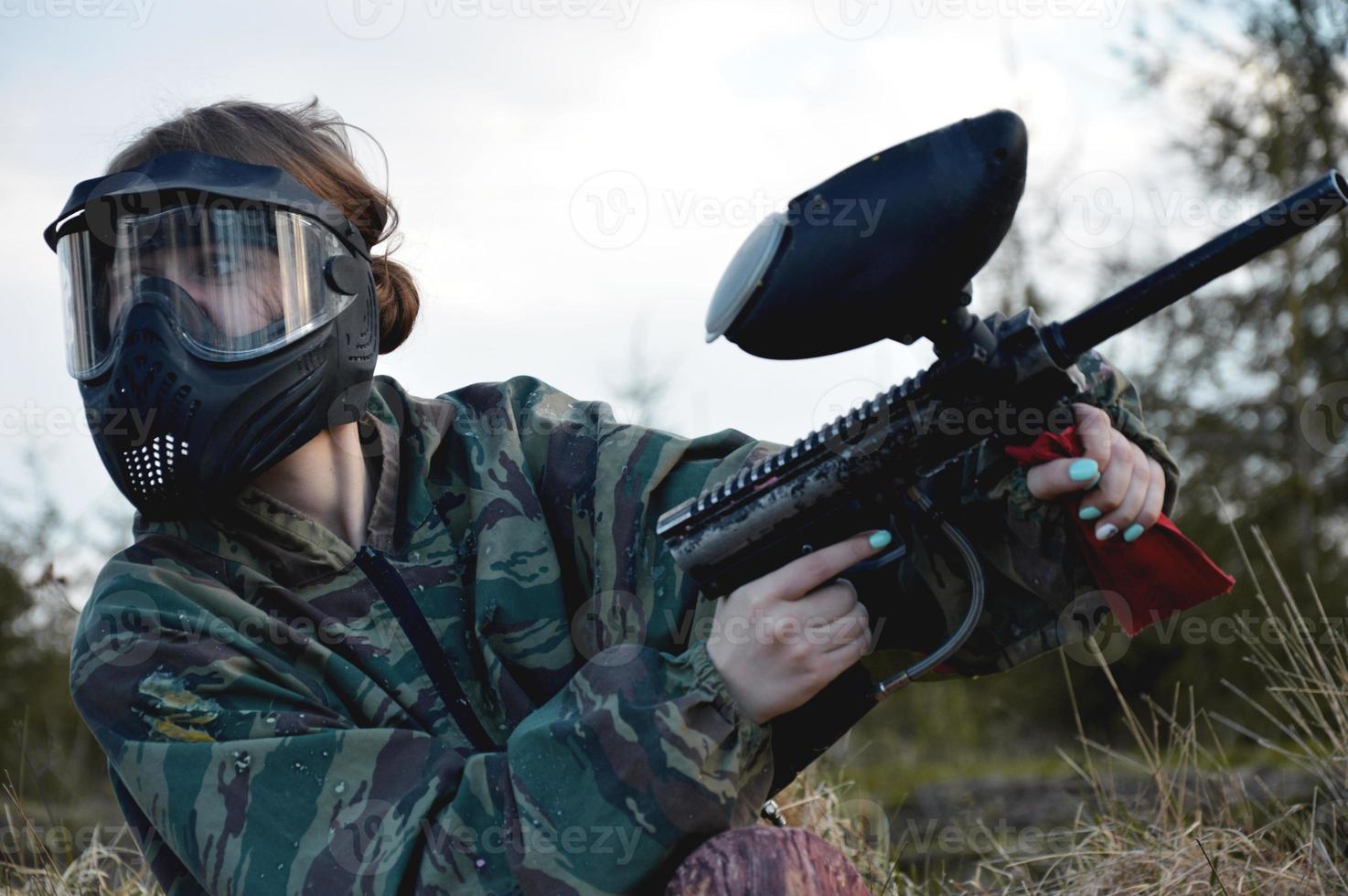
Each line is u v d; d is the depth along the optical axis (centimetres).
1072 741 753
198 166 173
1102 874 243
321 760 151
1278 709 671
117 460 170
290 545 175
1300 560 809
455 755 155
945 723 777
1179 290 131
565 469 195
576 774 143
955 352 137
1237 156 825
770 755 152
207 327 168
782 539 147
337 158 197
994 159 128
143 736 155
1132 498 152
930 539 163
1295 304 820
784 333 134
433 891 142
